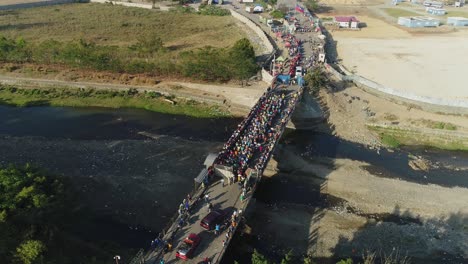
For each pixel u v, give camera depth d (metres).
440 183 65.88
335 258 50.09
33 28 131.75
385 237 53.62
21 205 49.06
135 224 54.16
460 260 50.28
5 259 43.19
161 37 126.94
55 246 49.12
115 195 59.69
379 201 60.56
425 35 150.50
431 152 75.50
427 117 85.19
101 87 96.94
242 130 64.12
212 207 48.03
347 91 94.25
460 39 145.38
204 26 141.75
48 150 71.50
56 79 100.31
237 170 54.44
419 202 60.59
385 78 104.50
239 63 94.88
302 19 153.12
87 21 144.38
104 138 76.50
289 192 62.38
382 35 149.12
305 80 88.56
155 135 78.31
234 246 51.03
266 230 54.22
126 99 92.62
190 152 72.25
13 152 70.44
